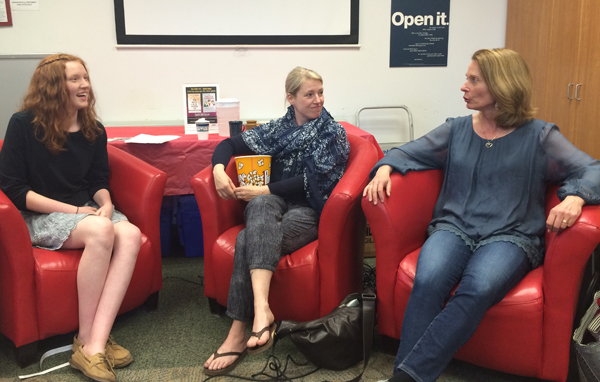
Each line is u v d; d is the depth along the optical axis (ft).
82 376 5.34
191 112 9.18
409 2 11.57
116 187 6.71
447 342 4.42
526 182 5.25
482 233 5.20
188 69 11.20
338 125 6.37
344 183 5.64
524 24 11.14
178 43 10.98
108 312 5.43
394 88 11.99
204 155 8.21
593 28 9.00
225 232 6.35
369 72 11.82
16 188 5.68
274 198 5.90
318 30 11.38
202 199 6.26
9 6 10.40
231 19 11.08
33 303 5.40
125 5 10.68
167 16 10.86
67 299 5.50
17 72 10.43
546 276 4.61
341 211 5.47
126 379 5.28
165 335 6.23
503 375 5.26
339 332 5.15
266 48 11.34
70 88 5.80
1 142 6.63
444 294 4.79
